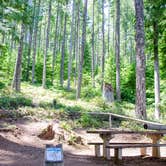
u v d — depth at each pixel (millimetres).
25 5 24000
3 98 20859
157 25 25016
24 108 18953
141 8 19484
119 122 19719
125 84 37812
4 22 15500
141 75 19141
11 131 13727
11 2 16781
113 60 40688
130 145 10508
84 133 16609
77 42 48688
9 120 16281
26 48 52250
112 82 38875
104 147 11203
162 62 25844
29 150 11789
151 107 31141
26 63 46250
